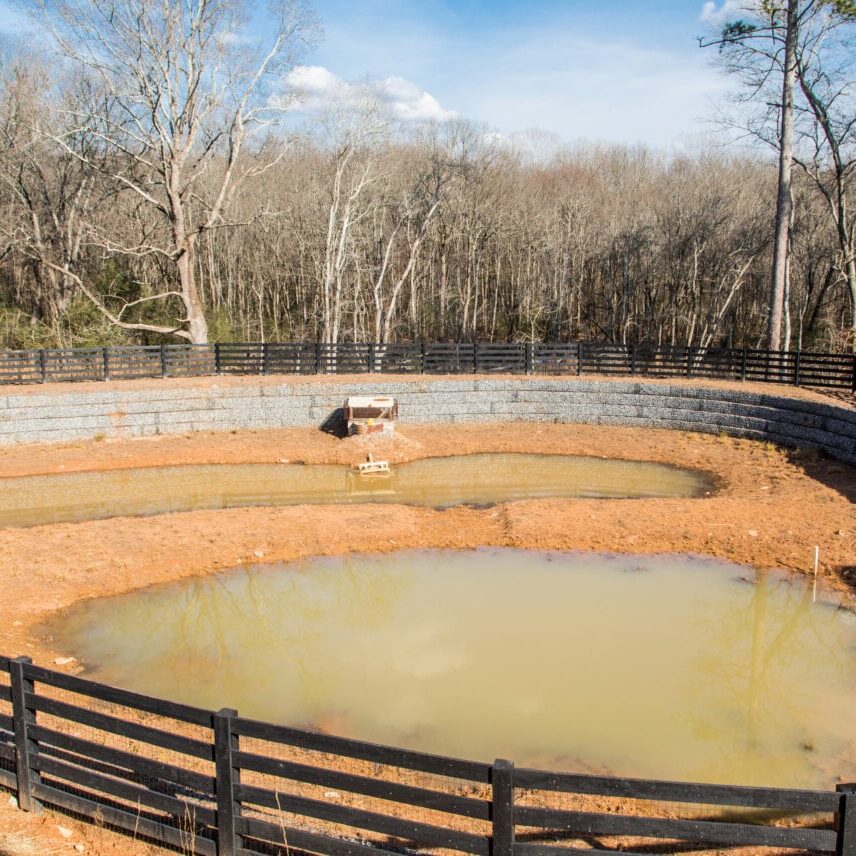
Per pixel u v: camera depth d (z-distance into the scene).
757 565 13.49
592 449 23.28
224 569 13.66
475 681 9.64
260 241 53.38
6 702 8.23
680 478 20.42
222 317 39.44
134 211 39.50
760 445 22.42
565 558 14.05
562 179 66.00
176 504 18.27
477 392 26.05
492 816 4.96
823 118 29.58
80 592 12.57
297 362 28.44
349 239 44.41
